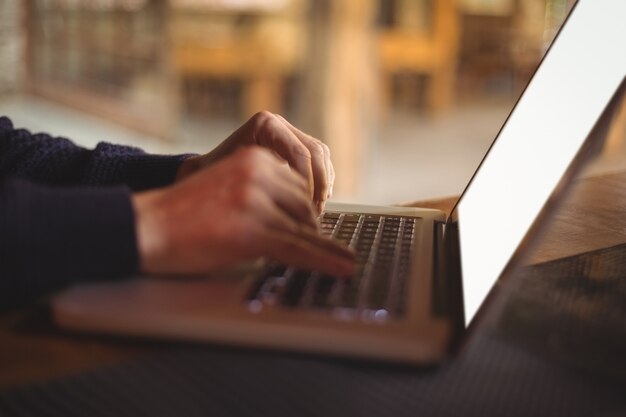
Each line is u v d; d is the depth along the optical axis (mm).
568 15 674
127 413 386
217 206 524
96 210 512
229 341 455
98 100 5230
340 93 3648
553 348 479
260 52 4785
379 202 3680
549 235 773
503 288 453
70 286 497
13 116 5133
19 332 487
